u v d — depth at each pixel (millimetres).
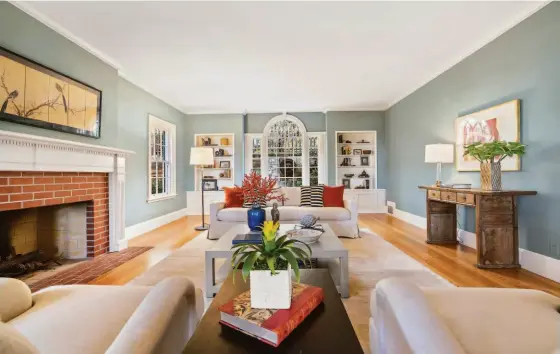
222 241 2660
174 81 4793
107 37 3236
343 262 2289
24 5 2584
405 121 5766
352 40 3391
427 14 2855
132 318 949
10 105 2441
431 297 1180
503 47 3166
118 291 1348
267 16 2861
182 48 3547
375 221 5695
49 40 2891
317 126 7246
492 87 3342
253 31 3158
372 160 7121
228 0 2594
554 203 2598
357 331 1801
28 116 2600
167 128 6156
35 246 3312
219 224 4328
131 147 4719
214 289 2334
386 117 6848
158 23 2967
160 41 3355
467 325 981
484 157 3018
